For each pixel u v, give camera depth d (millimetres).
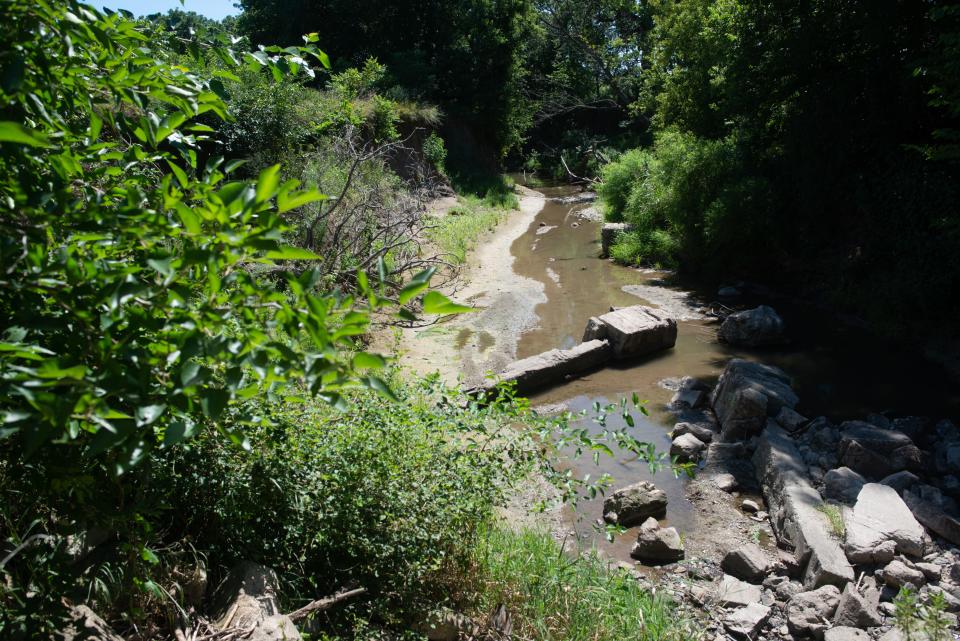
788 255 16656
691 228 17391
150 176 3338
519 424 8828
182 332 1988
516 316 14516
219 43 3035
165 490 3412
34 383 1629
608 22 43000
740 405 8969
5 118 2025
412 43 34156
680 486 7996
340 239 11578
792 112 16844
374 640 3686
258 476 3699
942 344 11688
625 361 12141
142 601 3146
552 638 4480
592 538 6902
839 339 12727
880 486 7105
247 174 14500
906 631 4465
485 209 27078
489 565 4855
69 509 2723
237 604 3309
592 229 24016
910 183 13031
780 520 7090
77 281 1872
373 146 21328
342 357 1900
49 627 2627
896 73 13898
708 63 19953
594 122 44812
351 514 3898
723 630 5586
